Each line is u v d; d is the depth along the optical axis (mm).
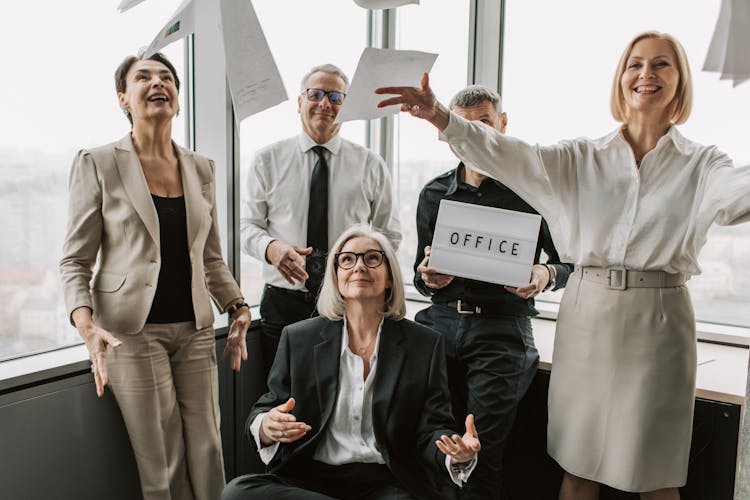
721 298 2764
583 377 1838
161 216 1833
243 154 2674
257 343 2598
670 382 1741
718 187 1589
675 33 2768
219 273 2076
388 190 2748
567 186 1849
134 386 1809
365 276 1814
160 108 1784
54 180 2064
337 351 1829
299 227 2541
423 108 1382
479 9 3229
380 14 3488
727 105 2648
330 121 2480
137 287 1769
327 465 1754
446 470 1645
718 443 2049
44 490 1896
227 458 2531
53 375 1908
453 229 2105
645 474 1762
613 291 1783
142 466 1861
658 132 1750
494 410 2084
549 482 2367
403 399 1765
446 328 2225
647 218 1714
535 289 2016
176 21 661
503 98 3254
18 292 1996
